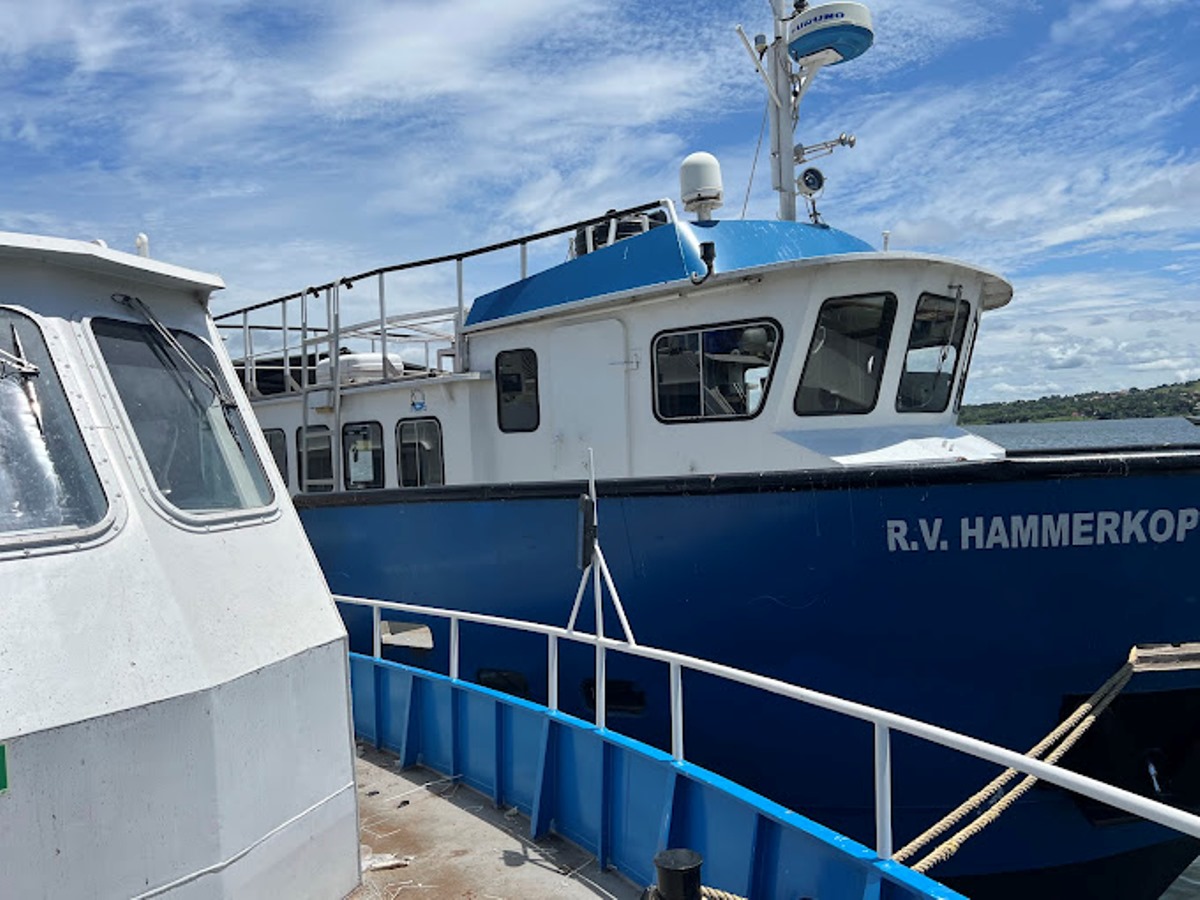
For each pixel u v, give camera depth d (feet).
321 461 28.45
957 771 15.88
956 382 20.90
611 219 21.74
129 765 7.86
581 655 18.43
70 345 9.32
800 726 16.53
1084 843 16.21
